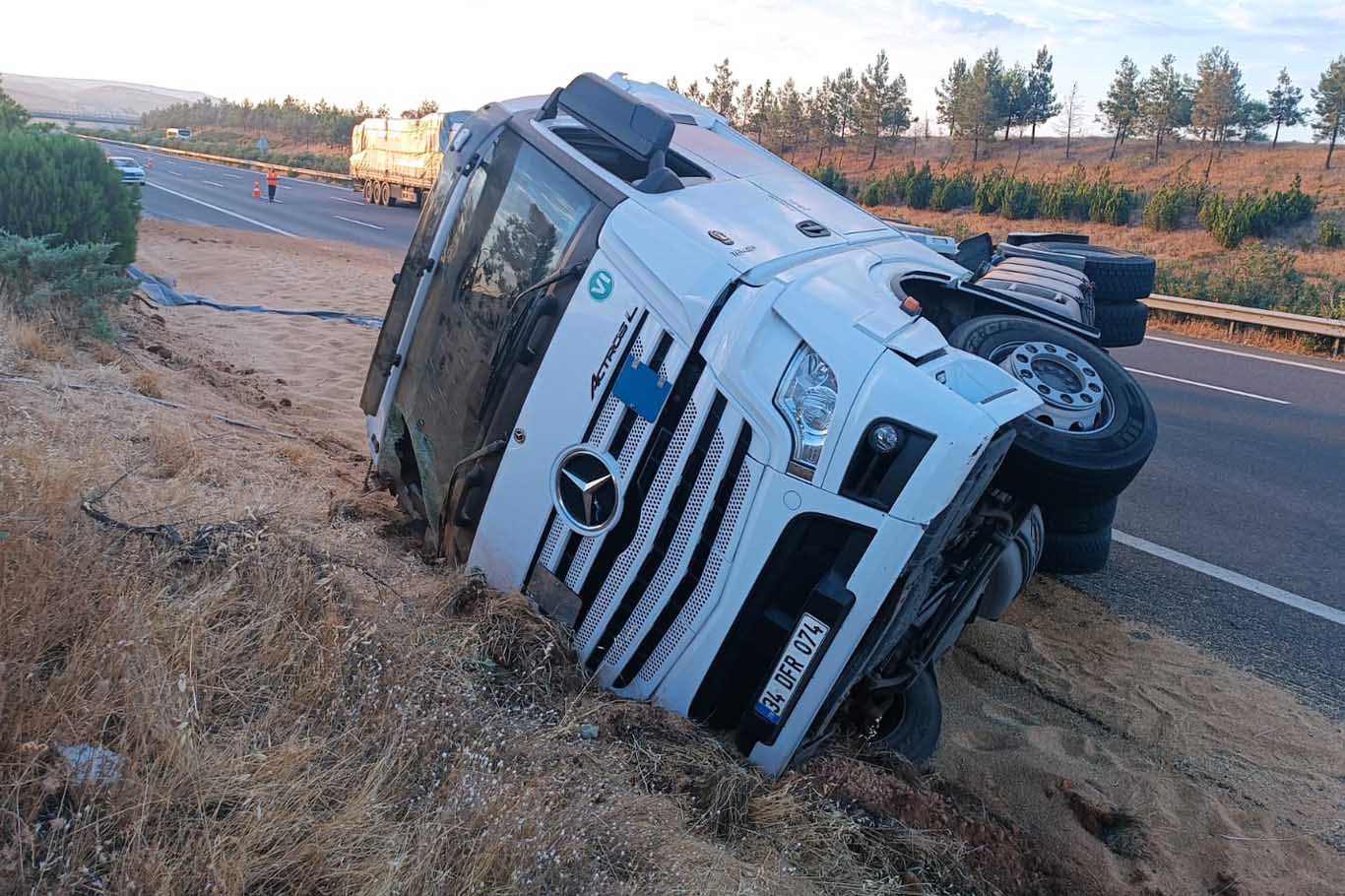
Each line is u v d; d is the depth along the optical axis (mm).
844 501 3355
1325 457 9820
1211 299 22312
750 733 3576
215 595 3572
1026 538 4352
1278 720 4996
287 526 4488
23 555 3305
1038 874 3742
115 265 10328
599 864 2838
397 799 2896
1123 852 3967
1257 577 6832
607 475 3748
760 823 3357
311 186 51156
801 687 3457
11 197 10391
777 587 3516
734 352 3523
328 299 14641
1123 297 7141
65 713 2783
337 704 3180
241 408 7941
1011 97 75688
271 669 3357
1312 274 32094
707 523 3572
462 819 2768
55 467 4262
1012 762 4387
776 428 3443
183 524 4199
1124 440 4000
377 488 5848
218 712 3125
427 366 4867
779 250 3998
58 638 3150
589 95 4434
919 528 3307
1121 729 4816
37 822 2502
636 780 3377
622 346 3756
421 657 3572
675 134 5246
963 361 3645
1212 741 4762
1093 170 65000
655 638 3721
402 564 4637
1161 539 7469
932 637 4145
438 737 3111
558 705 3670
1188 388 12875
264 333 11844
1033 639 5637
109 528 3873
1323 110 55750
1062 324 4762
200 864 2451
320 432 7852
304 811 2730
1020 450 3904
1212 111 64688
